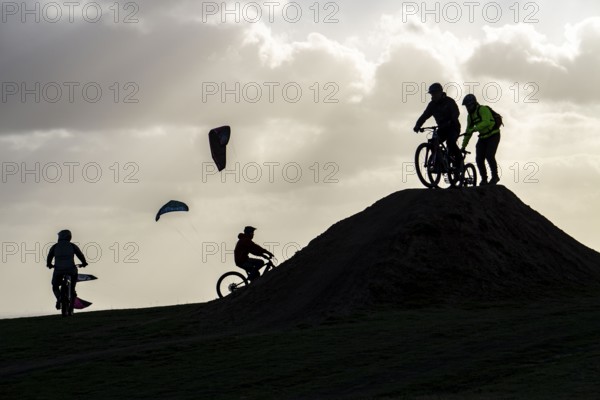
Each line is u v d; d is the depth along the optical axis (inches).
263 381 617.9
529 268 920.3
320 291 898.7
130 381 649.6
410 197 1001.5
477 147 1025.5
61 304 1048.2
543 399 516.4
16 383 671.8
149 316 996.6
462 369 605.9
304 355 680.4
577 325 712.4
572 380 556.4
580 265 954.1
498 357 631.2
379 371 619.5
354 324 792.9
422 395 556.4
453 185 979.3
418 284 879.7
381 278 880.9
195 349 742.5
